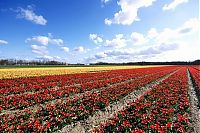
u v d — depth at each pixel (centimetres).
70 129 1156
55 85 2745
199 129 1158
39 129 1032
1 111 1495
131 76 4109
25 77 3731
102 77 3881
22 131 1017
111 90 2172
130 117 1209
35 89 2433
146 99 1783
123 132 1039
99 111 1494
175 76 3972
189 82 3438
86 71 5872
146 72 5425
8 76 3784
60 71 5434
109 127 1082
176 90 2122
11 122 1179
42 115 1349
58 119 1185
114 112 1482
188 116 1389
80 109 1373
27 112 1348
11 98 1758
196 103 1789
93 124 1229
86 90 2383
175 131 1066
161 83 2877
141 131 925
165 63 18300
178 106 1545
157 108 1419
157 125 1002
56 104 1591
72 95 2122
